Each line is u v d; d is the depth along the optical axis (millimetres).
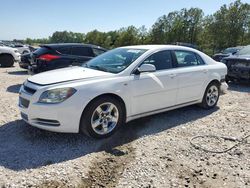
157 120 5941
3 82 10445
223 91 7301
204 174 3812
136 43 76688
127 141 4820
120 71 5137
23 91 4859
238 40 50719
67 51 9625
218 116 6355
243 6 50344
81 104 4535
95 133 4758
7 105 6801
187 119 6074
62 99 4457
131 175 3729
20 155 4176
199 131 5387
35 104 4523
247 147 4707
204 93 6621
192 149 4566
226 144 4801
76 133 5043
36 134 4980
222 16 51531
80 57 9766
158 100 5570
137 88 5168
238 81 10438
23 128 5250
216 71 6863
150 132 5250
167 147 4613
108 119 4918
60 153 4285
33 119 4652
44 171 3746
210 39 53594
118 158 4199
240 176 3787
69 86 4531
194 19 66188
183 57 6246
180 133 5254
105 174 3750
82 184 3502
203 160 4207
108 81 4852
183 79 5977
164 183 3566
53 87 4520
